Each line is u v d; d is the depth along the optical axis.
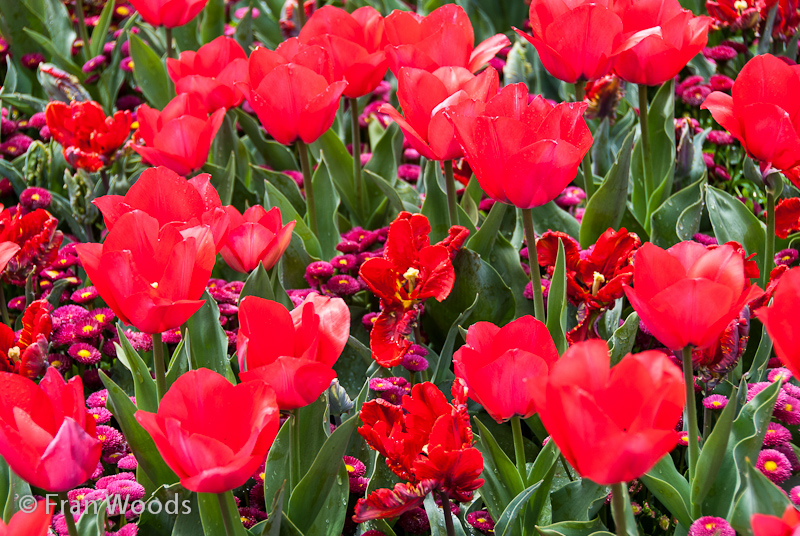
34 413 1.24
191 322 1.89
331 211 2.86
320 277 2.50
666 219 2.59
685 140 2.77
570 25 2.12
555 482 1.92
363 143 3.92
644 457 1.02
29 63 4.02
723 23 3.54
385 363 1.82
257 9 4.47
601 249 1.88
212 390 1.17
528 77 3.72
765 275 2.24
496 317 2.29
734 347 1.70
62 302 2.80
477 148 1.62
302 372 1.26
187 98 2.58
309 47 2.40
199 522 1.63
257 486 1.84
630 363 1.05
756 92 1.80
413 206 2.97
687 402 1.47
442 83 2.07
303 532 1.61
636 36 2.20
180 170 2.54
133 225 1.41
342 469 1.69
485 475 1.66
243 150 3.27
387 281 1.86
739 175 3.21
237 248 1.88
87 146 2.85
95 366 2.41
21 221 2.29
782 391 1.82
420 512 1.76
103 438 1.93
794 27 3.32
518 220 2.73
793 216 2.17
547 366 1.34
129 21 3.94
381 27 2.71
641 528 1.78
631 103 3.55
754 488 1.28
